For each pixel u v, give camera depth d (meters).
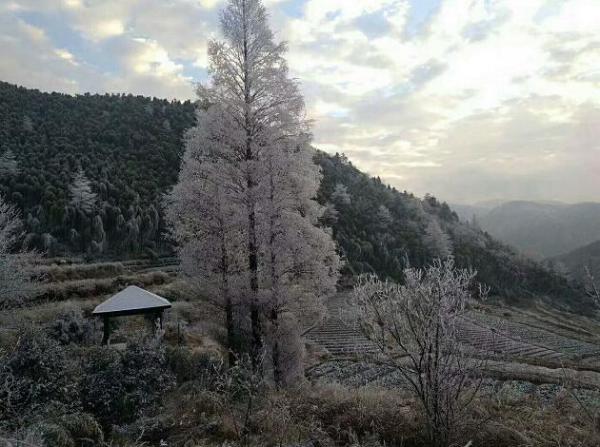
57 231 52.44
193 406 7.12
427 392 5.52
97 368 8.38
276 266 13.51
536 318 68.88
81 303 23.17
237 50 14.10
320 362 24.28
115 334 17.67
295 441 5.88
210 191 13.68
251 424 6.41
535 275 102.00
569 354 40.41
